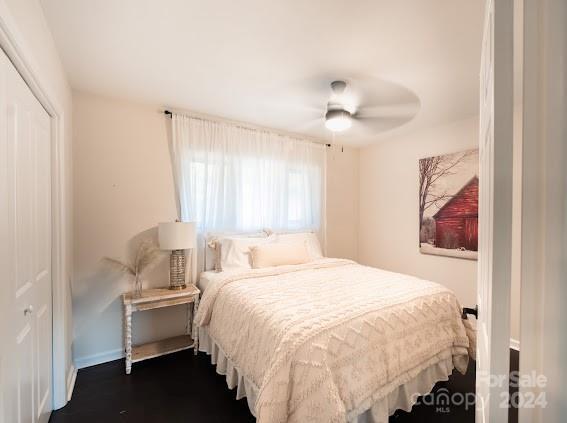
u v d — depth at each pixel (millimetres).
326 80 2225
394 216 3836
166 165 2764
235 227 3090
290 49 1821
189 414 1776
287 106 2742
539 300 420
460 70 2059
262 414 1246
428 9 1452
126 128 2578
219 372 2010
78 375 2209
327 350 1370
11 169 1156
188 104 2697
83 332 2359
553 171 405
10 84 1148
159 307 2418
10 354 1142
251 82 2266
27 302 1349
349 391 1364
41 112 1579
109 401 1899
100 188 2453
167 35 1683
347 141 3957
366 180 4234
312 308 1632
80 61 1946
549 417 411
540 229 419
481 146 1003
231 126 3098
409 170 3641
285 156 3486
